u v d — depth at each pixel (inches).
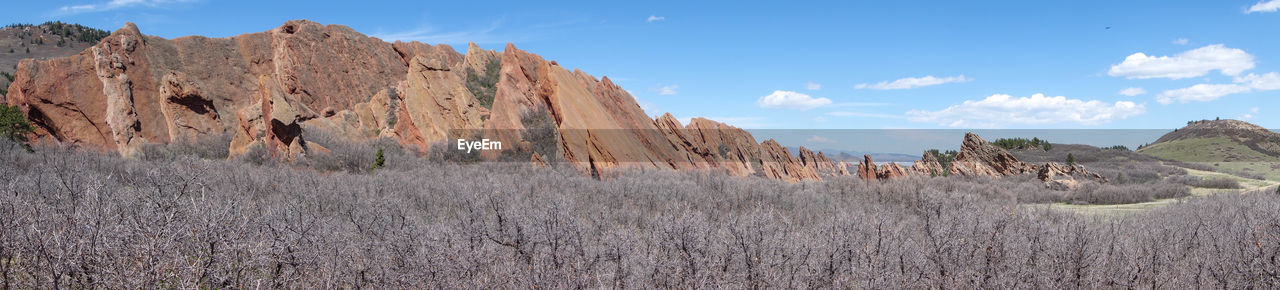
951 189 1204.5
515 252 333.7
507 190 676.1
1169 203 983.0
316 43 3034.0
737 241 332.2
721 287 283.1
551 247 327.9
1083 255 354.6
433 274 274.7
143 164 898.1
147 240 223.5
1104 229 478.0
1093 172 1642.5
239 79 2844.5
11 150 1130.7
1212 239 411.5
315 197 616.7
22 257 226.7
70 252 219.5
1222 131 4904.0
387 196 586.2
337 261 282.4
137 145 2182.6
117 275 212.4
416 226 398.3
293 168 1349.7
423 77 2128.4
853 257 344.2
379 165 1408.7
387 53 3351.4
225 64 2849.4
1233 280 331.9
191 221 239.9
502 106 1769.2
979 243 374.3
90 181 331.3
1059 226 457.7
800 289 297.3
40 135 2165.4
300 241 288.5
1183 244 417.1
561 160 1369.3
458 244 328.8
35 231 226.4
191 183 298.4
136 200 272.8
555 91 1520.7
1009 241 374.3
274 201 593.0
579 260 315.0
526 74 1941.4
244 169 981.8
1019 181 1721.2
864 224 423.2
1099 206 1105.4
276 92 1593.3
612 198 768.3
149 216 245.4
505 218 376.2
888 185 1067.3
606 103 1633.9
